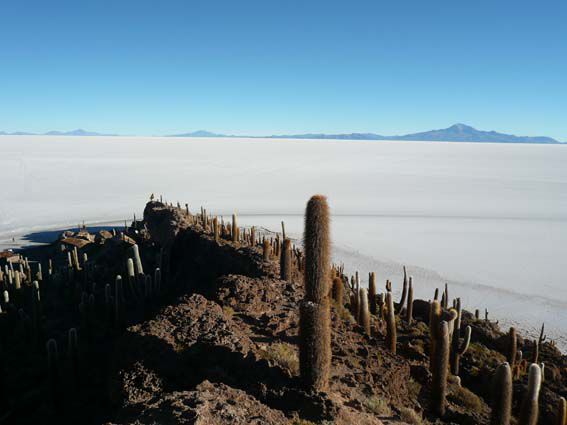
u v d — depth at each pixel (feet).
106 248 148.87
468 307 124.47
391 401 46.68
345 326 63.72
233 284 64.64
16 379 70.49
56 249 167.63
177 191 331.98
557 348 93.66
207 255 106.42
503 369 40.68
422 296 130.93
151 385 41.19
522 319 116.98
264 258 87.61
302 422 32.58
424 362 63.31
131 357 44.42
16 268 151.43
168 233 128.57
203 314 50.65
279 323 55.93
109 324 84.28
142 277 100.94
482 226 227.20
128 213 256.11
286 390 37.50
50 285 116.47
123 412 31.40
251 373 41.22
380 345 61.16
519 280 147.02
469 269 157.89
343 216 246.27
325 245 36.40
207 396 31.58
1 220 237.45
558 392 65.82
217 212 253.24
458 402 56.13
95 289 107.76
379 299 85.61
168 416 28.25
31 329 83.87
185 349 44.60
